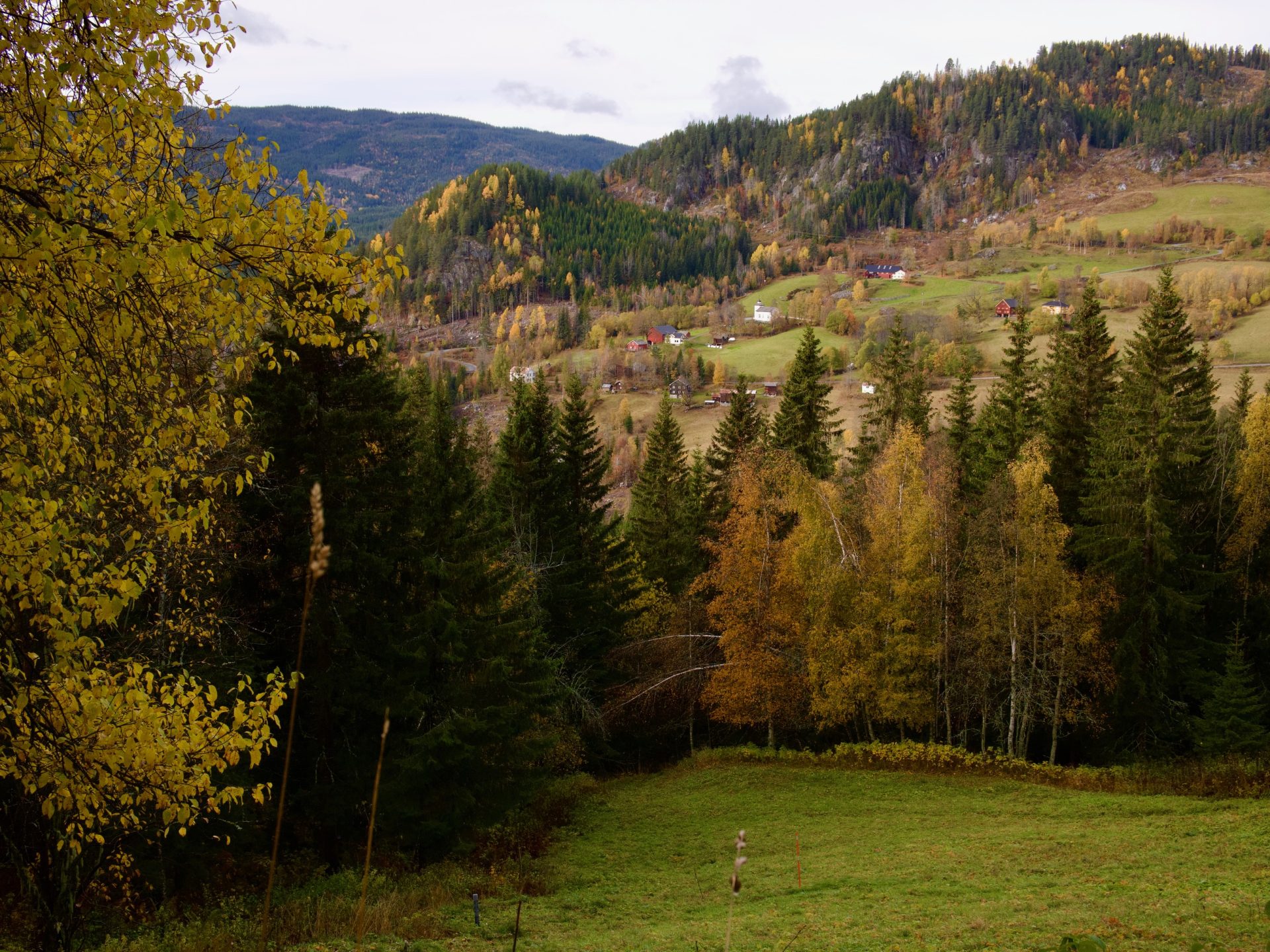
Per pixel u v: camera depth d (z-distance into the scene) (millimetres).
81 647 6816
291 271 6336
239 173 5918
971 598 32875
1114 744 33000
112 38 5602
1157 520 31609
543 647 30031
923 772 30969
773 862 21359
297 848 20047
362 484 19453
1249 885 15008
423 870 20062
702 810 28219
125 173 5965
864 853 21531
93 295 5941
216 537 13844
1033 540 31359
